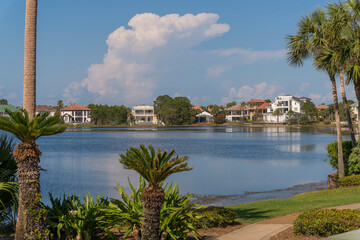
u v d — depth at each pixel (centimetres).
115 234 1131
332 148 2752
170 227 1018
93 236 1070
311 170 3775
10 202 1148
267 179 3183
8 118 966
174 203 1084
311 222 1045
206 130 15750
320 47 2572
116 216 1048
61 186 2838
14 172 1145
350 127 2655
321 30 2544
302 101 18750
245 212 1612
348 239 578
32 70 1134
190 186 2847
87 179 3178
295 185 2883
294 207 1677
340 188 2302
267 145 7300
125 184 2938
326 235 1035
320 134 11012
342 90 2677
